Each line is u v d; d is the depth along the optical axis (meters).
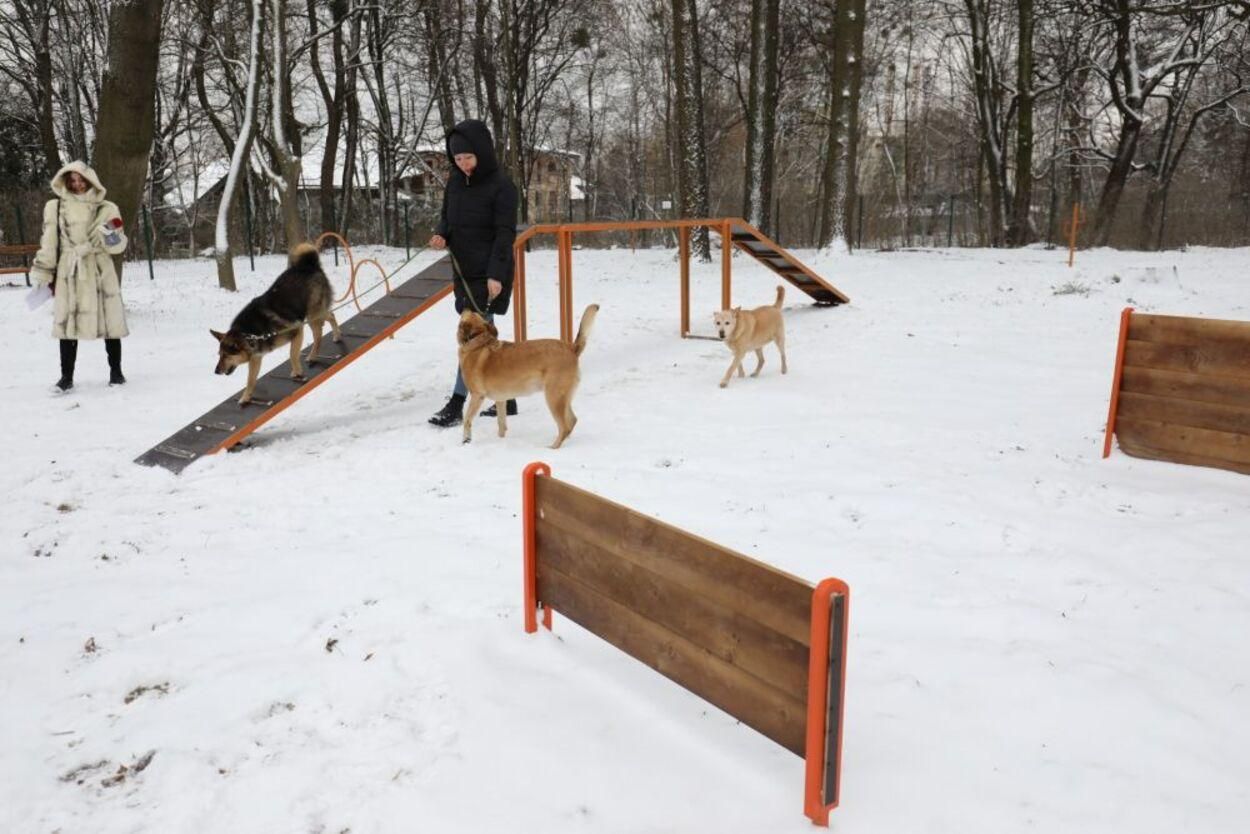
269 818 2.51
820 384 8.18
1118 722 2.88
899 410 7.10
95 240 8.00
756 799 2.54
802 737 2.41
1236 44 24.52
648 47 34.28
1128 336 5.65
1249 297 11.91
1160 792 2.54
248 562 4.34
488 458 6.07
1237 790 2.55
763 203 20.70
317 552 4.44
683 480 5.45
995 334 10.40
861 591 3.87
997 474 5.43
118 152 11.46
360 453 6.28
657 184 43.72
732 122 31.98
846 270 16.44
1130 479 5.30
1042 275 14.62
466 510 5.03
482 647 3.42
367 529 4.78
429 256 21.92
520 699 3.08
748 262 19.50
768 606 2.45
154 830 2.47
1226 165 31.25
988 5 25.53
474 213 6.99
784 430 6.60
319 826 2.47
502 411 6.60
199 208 34.00
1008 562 4.15
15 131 29.02
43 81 23.81
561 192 48.81
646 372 9.03
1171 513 4.75
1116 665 3.23
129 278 18.08
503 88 30.42
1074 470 5.51
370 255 22.52
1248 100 27.19
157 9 11.23
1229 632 3.47
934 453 5.92
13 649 3.50
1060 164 30.67
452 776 2.66
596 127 42.25
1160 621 3.56
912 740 2.81
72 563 4.39
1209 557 4.14
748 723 2.61
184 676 3.29
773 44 20.62
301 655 3.41
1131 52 23.03
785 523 4.69
